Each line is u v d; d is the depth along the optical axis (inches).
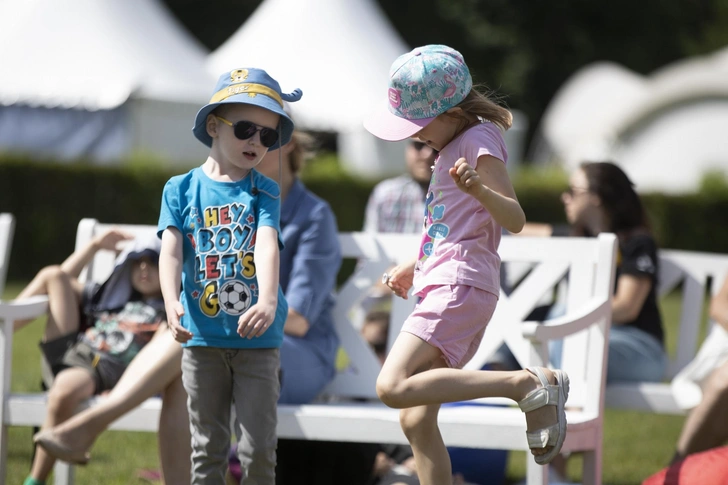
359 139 1964.8
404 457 535.2
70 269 528.1
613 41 3553.2
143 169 1689.2
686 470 409.7
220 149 403.2
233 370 393.4
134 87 1632.6
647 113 2635.3
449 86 387.5
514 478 617.6
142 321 502.3
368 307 722.2
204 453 392.2
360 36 1750.7
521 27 3435.0
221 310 386.9
